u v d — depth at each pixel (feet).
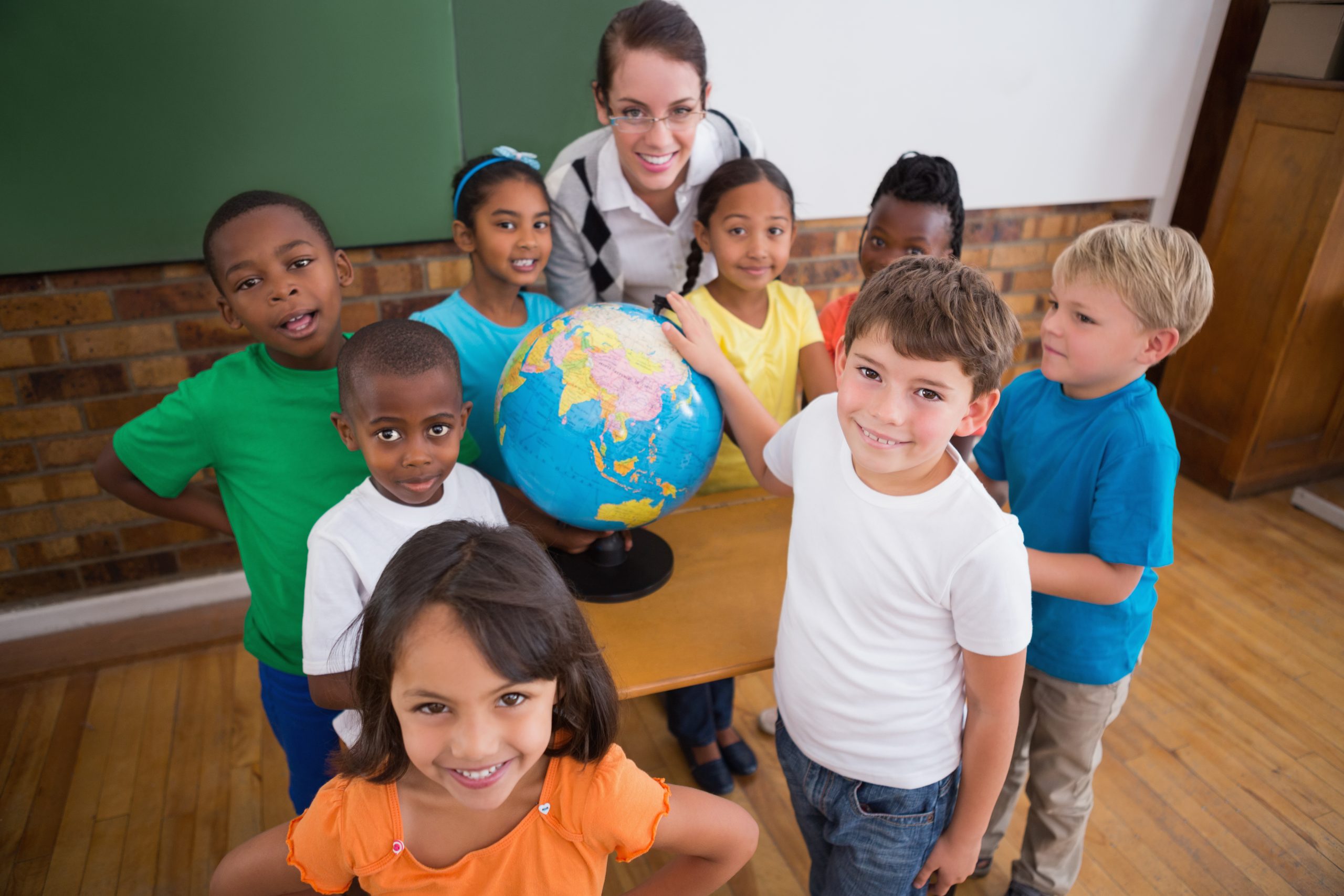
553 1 6.84
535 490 3.98
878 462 3.08
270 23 6.19
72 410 6.86
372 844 2.60
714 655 4.02
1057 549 4.22
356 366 3.44
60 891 5.30
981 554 3.01
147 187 6.37
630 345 3.85
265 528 4.15
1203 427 9.75
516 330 5.08
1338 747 6.56
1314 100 8.10
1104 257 3.80
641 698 6.95
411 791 2.61
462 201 4.91
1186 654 7.42
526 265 4.92
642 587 4.39
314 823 2.63
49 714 6.63
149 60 6.02
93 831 5.70
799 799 4.01
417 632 2.24
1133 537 3.82
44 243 6.28
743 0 7.42
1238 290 9.09
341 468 4.17
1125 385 4.04
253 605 4.41
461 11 6.64
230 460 4.15
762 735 6.58
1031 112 8.84
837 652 3.45
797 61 7.82
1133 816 5.97
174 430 4.12
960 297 2.85
